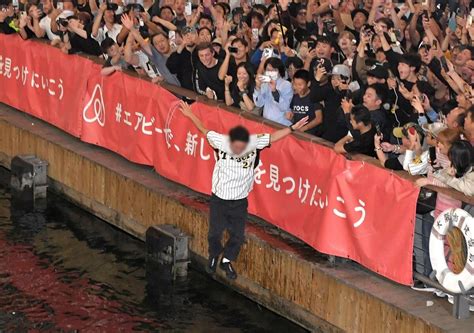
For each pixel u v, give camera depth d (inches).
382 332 730.2
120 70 1009.5
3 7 1194.6
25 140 1129.4
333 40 939.3
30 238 1002.1
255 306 849.5
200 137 914.1
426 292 738.8
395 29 993.5
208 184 912.9
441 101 896.3
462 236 679.7
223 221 812.6
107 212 1023.6
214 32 1085.8
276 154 836.0
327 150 786.2
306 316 801.6
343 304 761.6
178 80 976.9
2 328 821.2
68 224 1032.8
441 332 682.8
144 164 995.9
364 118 762.8
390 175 733.9
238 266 860.6
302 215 814.5
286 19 1013.8
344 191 766.5
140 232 981.8
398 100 818.2
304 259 800.3
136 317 844.0
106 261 949.8
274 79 860.6
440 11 1129.4
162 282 903.7
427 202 726.5
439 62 914.7
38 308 857.5
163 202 938.1
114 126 1023.6
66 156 1068.5
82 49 1086.4
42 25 1146.7
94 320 837.8
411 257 720.3
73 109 1072.8
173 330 823.7
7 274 920.3
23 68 1162.0
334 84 845.8
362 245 758.5
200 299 870.4
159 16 1124.5
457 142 682.2
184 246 905.5
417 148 724.7
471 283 671.8
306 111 850.1
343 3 1060.5
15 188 1095.6
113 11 1098.1
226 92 889.5
